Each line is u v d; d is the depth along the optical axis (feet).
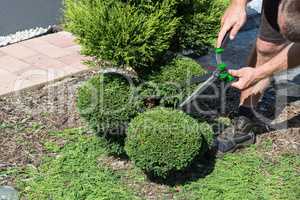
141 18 10.69
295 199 10.84
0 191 10.91
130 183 11.16
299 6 9.85
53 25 17.16
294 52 10.71
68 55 15.44
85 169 11.44
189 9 11.37
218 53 11.09
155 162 10.62
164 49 11.06
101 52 10.77
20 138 12.25
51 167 11.48
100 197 10.81
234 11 11.19
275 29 11.15
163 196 10.89
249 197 10.85
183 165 10.68
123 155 11.73
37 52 15.57
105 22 10.68
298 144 12.21
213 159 11.73
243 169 11.47
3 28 16.97
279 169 11.52
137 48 10.71
